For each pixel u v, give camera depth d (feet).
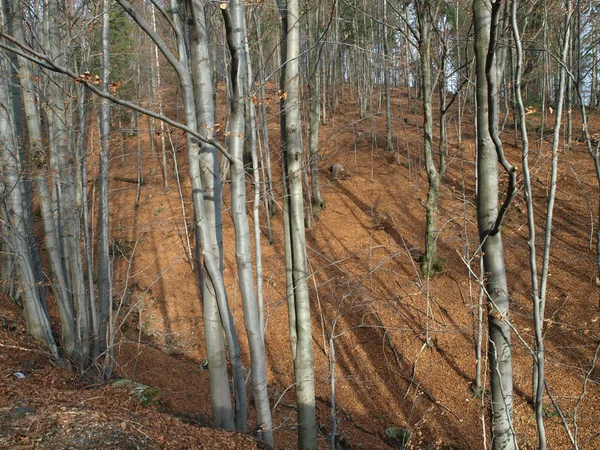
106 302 36.01
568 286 44.34
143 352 43.70
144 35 68.33
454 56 55.31
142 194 74.43
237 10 17.90
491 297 17.80
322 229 60.64
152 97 64.13
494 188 18.11
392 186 68.23
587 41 53.98
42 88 29.04
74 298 31.94
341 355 42.65
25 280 28.73
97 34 47.14
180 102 80.07
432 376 39.50
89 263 31.91
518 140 70.49
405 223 59.36
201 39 17.47
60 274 29.58
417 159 74.84
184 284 55.21
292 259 21.76
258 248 23.86
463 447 32.58
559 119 16.84
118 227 65.82
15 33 27.91
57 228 31.17
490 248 18.12
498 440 18.08
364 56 82.99
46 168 28.91
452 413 35.68
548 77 82.79
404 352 42.09
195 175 17.44
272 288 50.55
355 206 65.05
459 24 57.26
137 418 15.17
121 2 14.89
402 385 39.32
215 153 17.79
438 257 50.01
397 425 35.68
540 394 14.64
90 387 25.04
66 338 29.78
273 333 45.85
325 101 96.78
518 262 48.96
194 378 39.63
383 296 47.57
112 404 16.85
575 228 52.37
